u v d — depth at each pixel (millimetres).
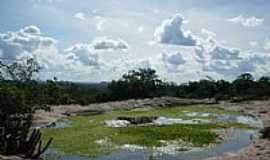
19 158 18922
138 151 27547
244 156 24281
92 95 88750
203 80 113125
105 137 33625
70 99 76938
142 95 96375
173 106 81875
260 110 65500
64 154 26141
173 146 29516
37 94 28141
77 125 44031
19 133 21594
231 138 33688
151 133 36000
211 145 30094
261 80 107875
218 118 54594
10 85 23766
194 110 69625
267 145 27969
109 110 70688
